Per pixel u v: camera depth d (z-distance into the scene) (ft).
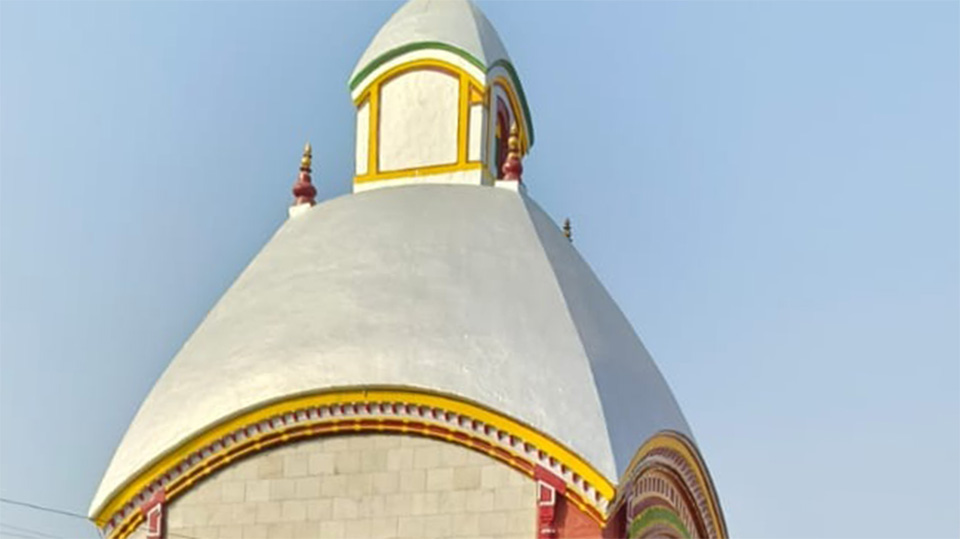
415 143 106.73
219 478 93.56
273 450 93.20
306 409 92.63
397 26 109.29
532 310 94.12
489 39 108.37
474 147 105.70
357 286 96.27
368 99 108.47
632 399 92.99
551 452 88.99
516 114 111.45
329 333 94.17
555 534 88.22
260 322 96.53
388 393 91.35
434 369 91.30
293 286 97.76
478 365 91.25
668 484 96.37
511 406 89.71
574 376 91.04
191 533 93.09
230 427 93.30
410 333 92.99
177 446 93.56
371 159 107.24
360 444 92.07
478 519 89.45
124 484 94.17
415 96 107.55
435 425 90.94
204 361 96.22
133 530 94.32
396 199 102.22
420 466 90.94
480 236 98.32
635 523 91.35
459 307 94.02
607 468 87.92
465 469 90.33
